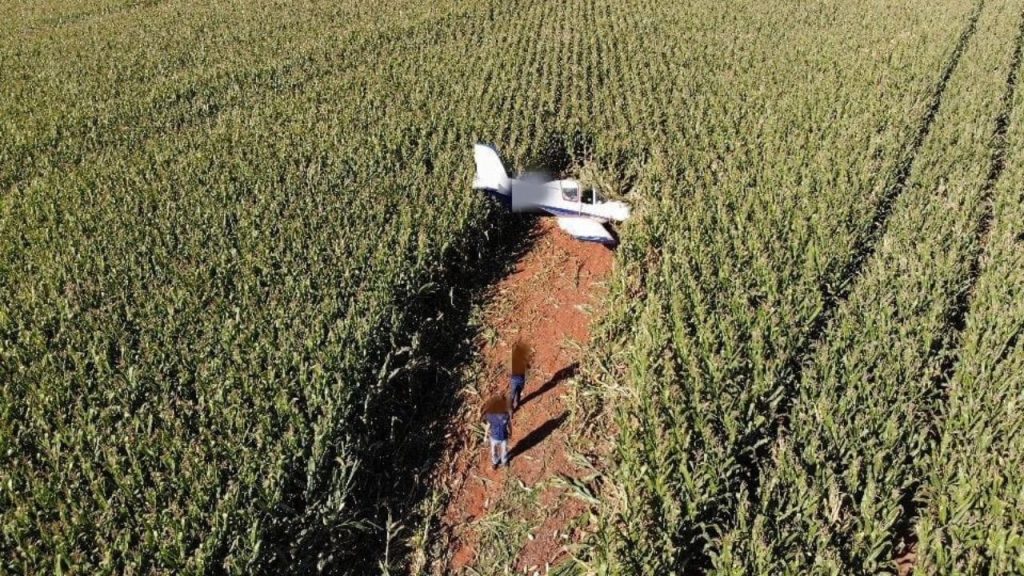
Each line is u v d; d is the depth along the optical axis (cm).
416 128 2225
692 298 1300
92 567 830
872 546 834
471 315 1509
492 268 1719
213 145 2138
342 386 1093
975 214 1617
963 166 1886
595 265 1712
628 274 1486
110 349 1219
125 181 1898
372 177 1883
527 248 1806
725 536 831
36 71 2947
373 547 988
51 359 1153
